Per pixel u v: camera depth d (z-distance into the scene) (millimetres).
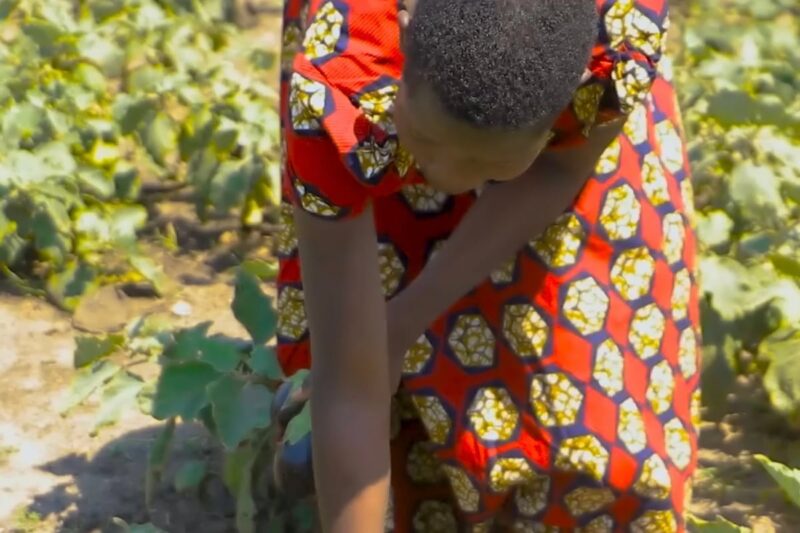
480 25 1704
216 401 2820
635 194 2416
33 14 5227
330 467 2051
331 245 1989
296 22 2373
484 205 2283
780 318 3367
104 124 4457
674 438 2451
